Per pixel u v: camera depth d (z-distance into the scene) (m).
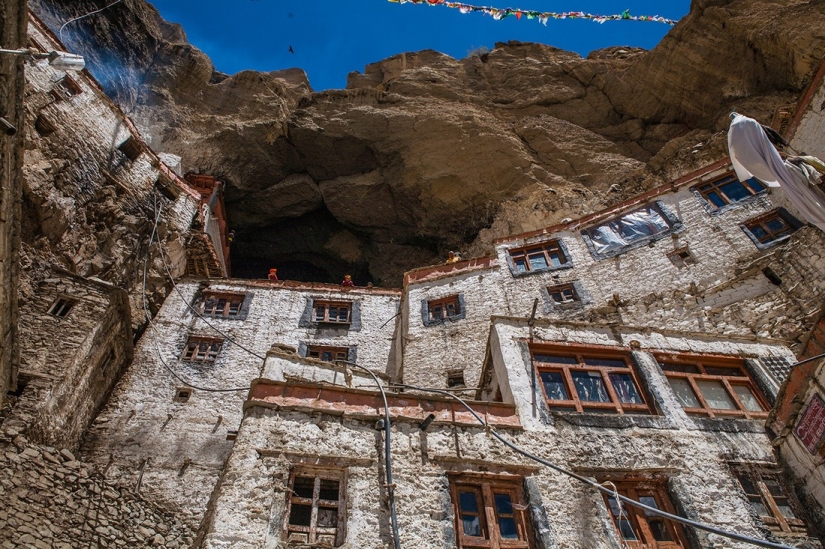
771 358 11.36
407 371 16.72
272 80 33.59
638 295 17.16
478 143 28.98
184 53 32.84
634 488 9.00
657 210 19.25
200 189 27.02
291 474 8.34
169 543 10.74
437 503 8.29
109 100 22.17
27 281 14.60
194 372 17.83
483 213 28.12
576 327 11.48
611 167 28.00
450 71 36.97
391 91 34.59
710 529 6.71
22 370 12.48
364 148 30.92
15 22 9.20
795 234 15.32
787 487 9.20
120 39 30.08
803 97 17.31
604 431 9.63
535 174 28.20
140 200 21.77
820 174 9.12
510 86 35.22
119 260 18.83
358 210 30.45
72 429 13.84
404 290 20.16
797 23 24.55
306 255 32.53
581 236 19.88
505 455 9.08
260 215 31.16
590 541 8.07
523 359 10.73
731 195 18.27
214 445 15.71
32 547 9.34
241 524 7.59
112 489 10.82
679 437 9.65
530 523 8.27
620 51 36.66
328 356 19.98
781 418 9.73
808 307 13.61
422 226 29.59
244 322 20.25
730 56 27.70
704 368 11.22
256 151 30.28
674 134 29.38
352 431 9.02
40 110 18.61
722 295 15.77
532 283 18.67
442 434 9.27
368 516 7.95
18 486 9.91
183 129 30.31
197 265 23.84
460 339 17.16
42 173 16.84
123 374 17.08
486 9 14.15
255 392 9.30
